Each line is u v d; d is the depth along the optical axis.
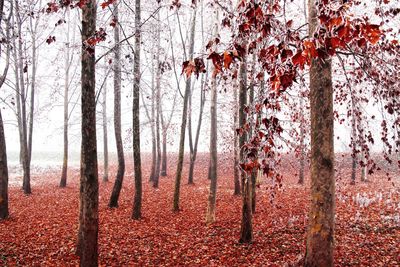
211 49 3.61
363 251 8.62
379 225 10.59
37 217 13.39
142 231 11.53
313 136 5.71
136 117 13.09
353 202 14.05
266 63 5.00
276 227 11.22
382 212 12.12
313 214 5.73
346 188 17.55
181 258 8.95
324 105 5.60
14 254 9.21
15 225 12.13
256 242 9.82
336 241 9.45
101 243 10.30
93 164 6.62
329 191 5.64
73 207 15.29
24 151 18.81
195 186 21.00
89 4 6.61
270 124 5.14
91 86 6.59
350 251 8.67
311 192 5.80
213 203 12.51
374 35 2.83
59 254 9.23
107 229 11.80
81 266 6.67
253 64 8.26
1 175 12.78
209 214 12.46
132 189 20.09
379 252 8.50
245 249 9.33
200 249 9.57
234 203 15.73
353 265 7.84
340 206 13.50
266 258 8.58
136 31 9.45
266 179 21.47
